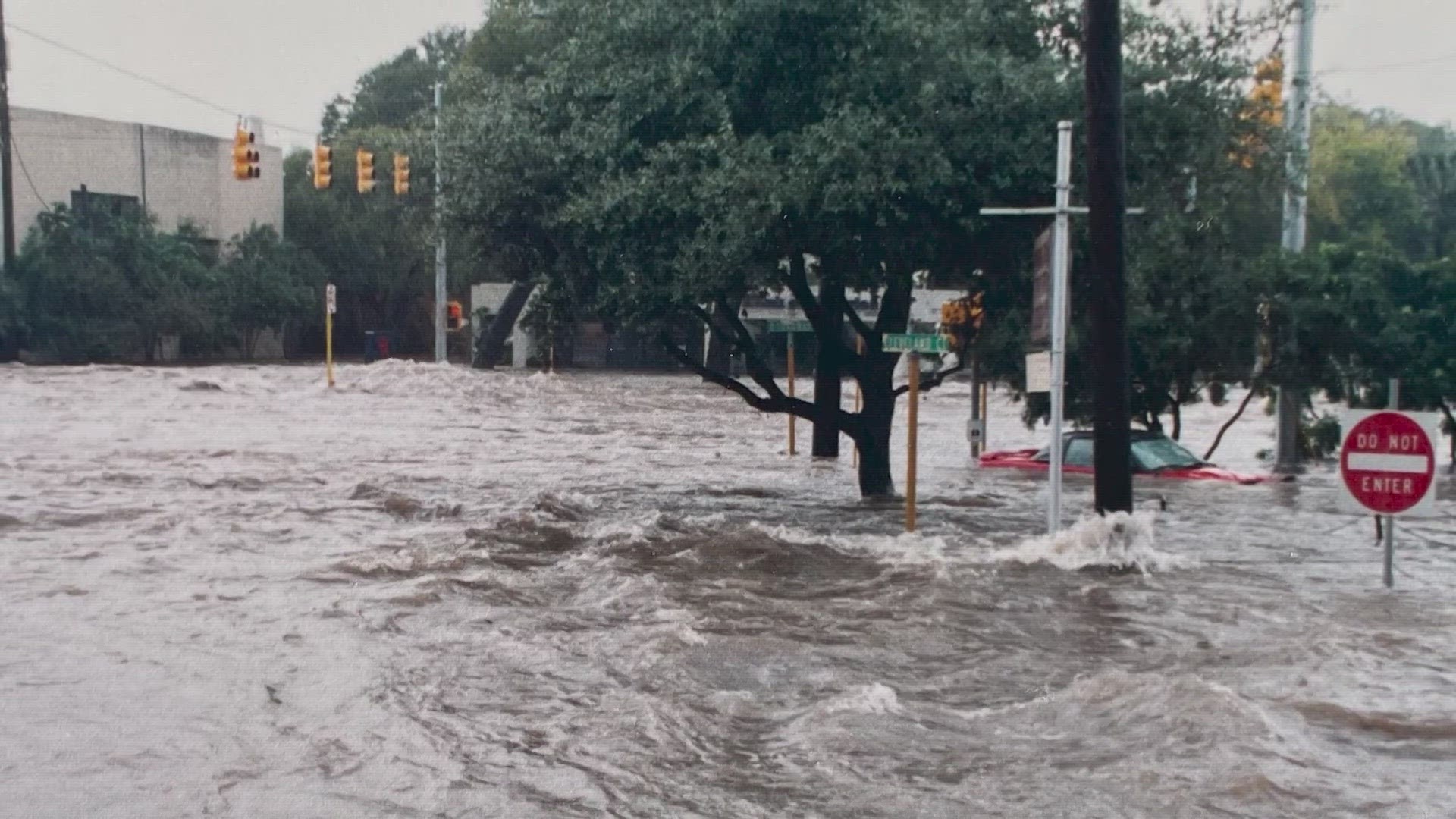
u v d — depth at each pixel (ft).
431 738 27.61
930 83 55.52
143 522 56.03
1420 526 61.82
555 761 26.25
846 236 57.47
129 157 229.04
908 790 24.50
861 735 27.58
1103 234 49.24
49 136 218.59
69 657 33.96
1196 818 23.07
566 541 52.01
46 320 210.38
